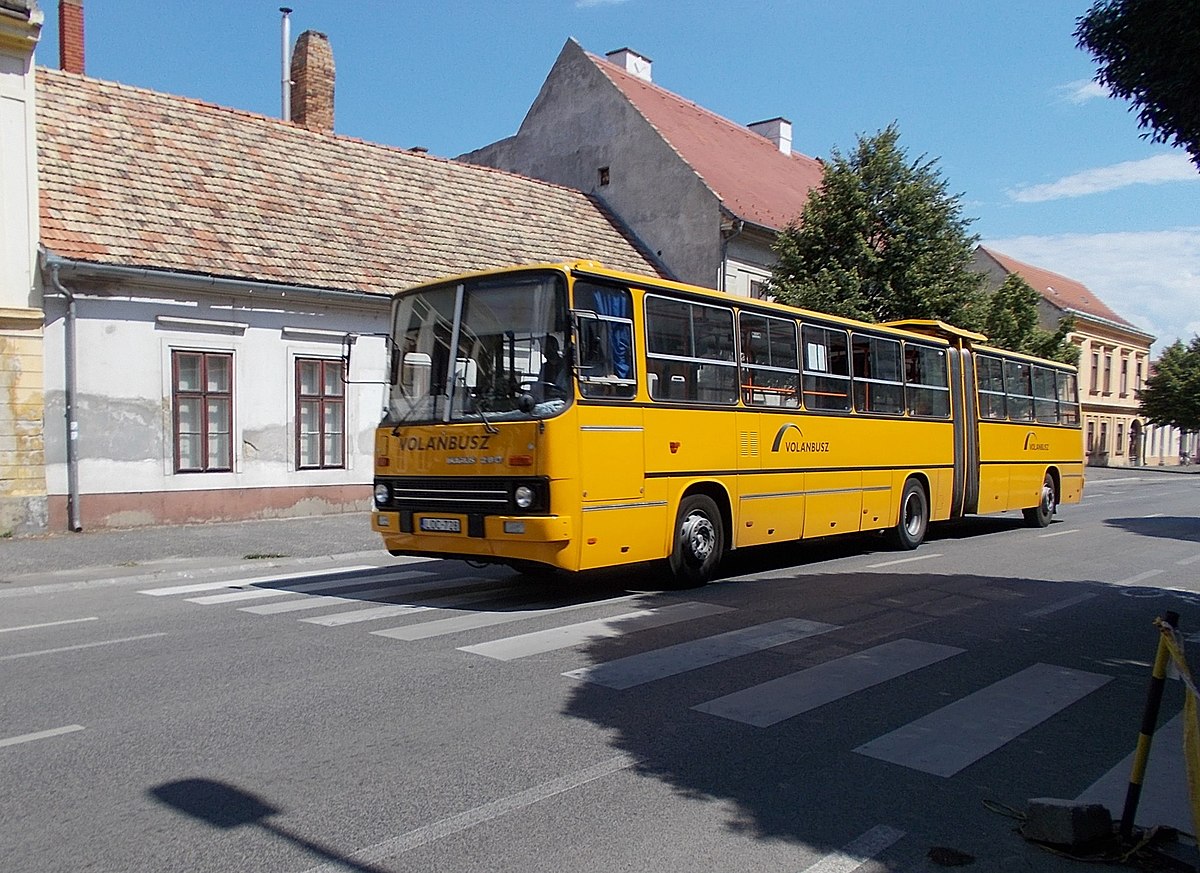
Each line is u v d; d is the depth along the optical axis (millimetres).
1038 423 19594
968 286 23031
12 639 8219
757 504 11711
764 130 37750
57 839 4148
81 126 17875
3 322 14305
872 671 7191
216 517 16750
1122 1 6824
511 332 9422
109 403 15477
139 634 8391
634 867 3953
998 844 4281
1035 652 7934
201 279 16203
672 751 5383
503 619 9039
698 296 10852
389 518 10039
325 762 5117
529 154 31250
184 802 4562
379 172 22453
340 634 8344
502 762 5156
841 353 13594
